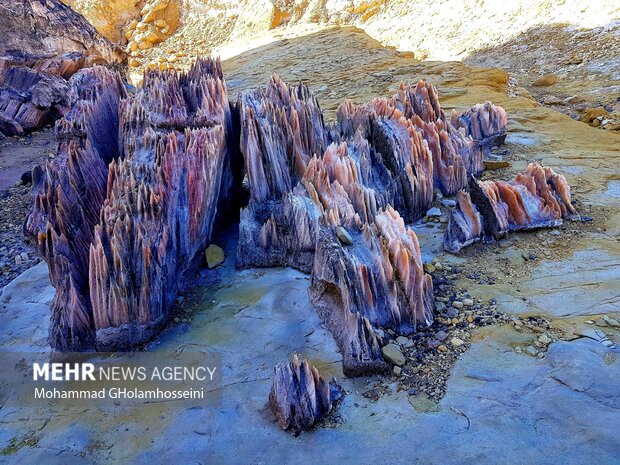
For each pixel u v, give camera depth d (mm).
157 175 4574
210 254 5137
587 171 6445
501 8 16734
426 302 4070
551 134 7855
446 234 5062
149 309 4125
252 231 5078
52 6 14734
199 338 4164
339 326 3953
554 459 2789
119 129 5492
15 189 8508
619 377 3258
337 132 6234
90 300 4219
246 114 5328
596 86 11078
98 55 15938
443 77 11719
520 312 4020
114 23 25672
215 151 4941
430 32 17688
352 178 5094
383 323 3961
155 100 5402
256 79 14789
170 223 4570
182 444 3225
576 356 3445
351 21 21156
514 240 5078
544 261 4699
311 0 22203
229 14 25000
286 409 3203
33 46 13539
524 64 13438
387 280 3988
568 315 3939
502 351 3648
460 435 3021
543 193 5336
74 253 4430
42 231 4617
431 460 2893
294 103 5703
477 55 14883
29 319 4727
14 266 6055
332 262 3982
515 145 7426
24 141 11203
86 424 3475
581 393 3170
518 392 3270
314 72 14289
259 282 4809
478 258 4855
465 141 6434
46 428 3486
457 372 3529
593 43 13023
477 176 6555
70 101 6168
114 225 4152
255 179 5273
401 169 5785
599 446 2807
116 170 4684
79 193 4887
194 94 5535
